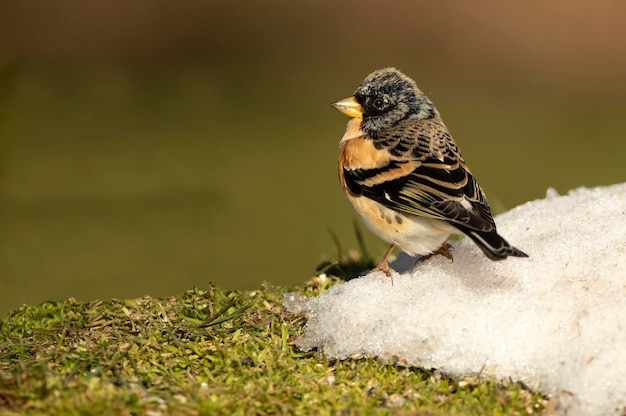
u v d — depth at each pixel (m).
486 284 7.02
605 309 6.50
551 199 8.85
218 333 6.96
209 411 5.78
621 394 5.92
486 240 6.70
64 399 5.71
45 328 7.14
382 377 6.40
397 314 6.79
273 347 6.85
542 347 6.36
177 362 6.48
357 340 6.75
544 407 6.07
